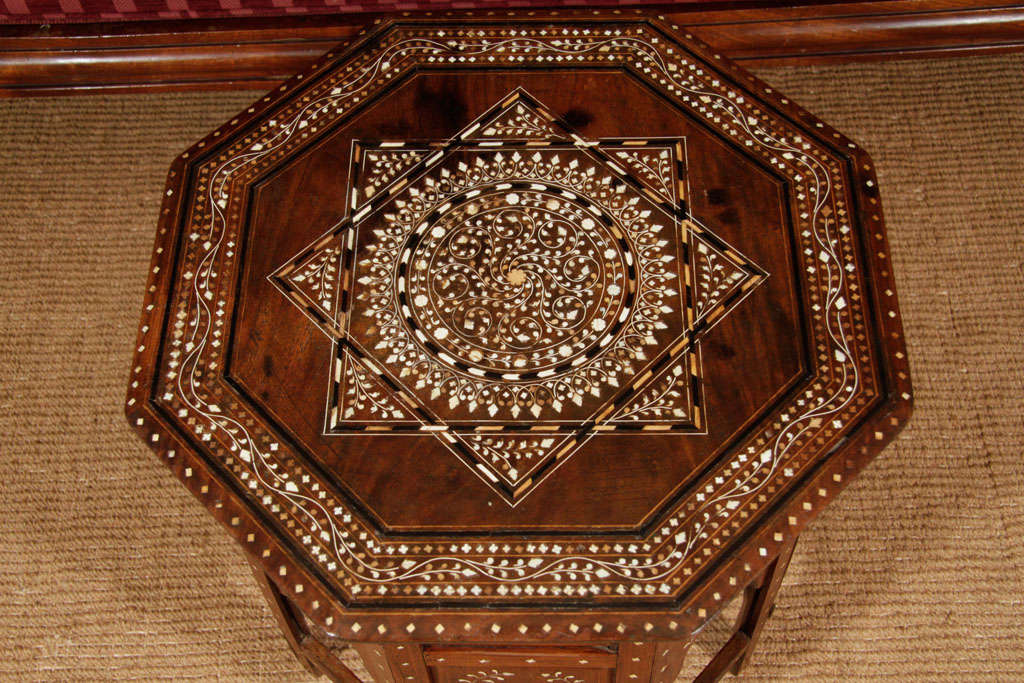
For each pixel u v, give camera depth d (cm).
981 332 167
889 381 128
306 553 123
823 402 128
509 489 125
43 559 158
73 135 182
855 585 155
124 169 180
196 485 125
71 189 179
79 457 163
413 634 120
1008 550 156
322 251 136
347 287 134
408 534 124
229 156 140
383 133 141
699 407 128
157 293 133
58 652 154
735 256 134
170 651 154
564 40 145
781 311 132
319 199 138
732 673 152
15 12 172
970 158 177
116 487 162
